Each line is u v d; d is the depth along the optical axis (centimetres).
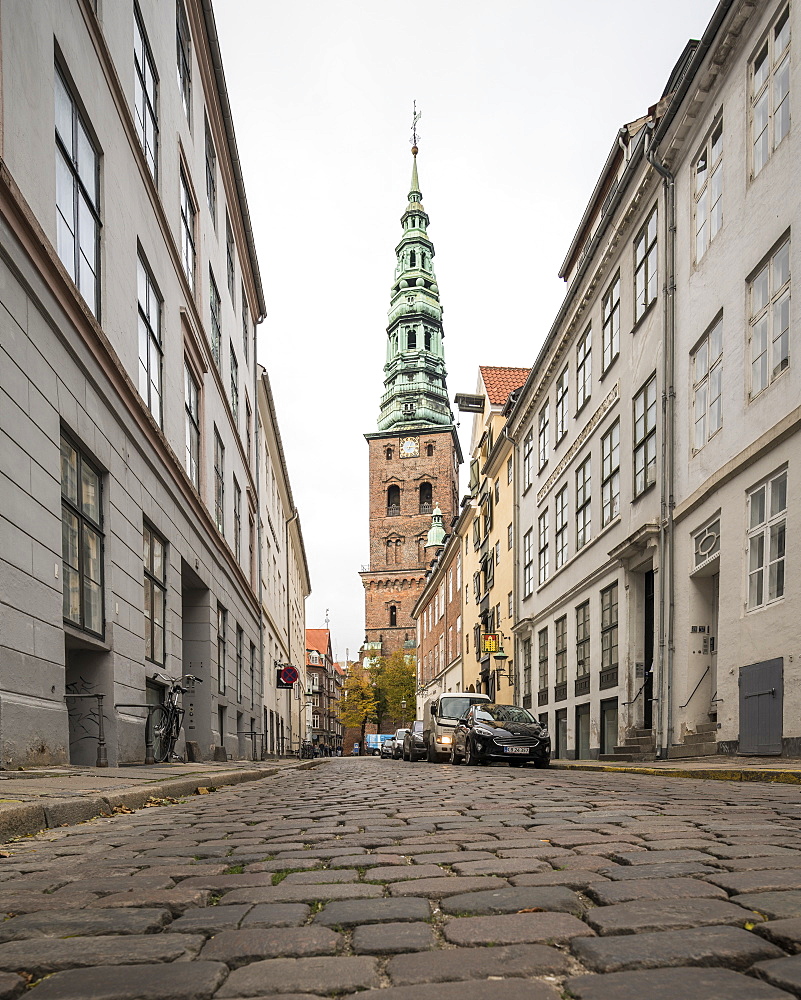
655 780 996
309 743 6225
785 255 1162
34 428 796
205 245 1977
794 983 183
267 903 285
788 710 1082
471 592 4356
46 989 196
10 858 397
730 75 1346
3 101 746
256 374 2991
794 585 1078
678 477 1538
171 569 1445
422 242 11325
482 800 690
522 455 3138
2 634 709
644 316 1744
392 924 250
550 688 2584
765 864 327
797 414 1073
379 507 10906
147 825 535
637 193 1745
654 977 192
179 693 1362
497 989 188
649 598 1778
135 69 1299
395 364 11262
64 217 940
